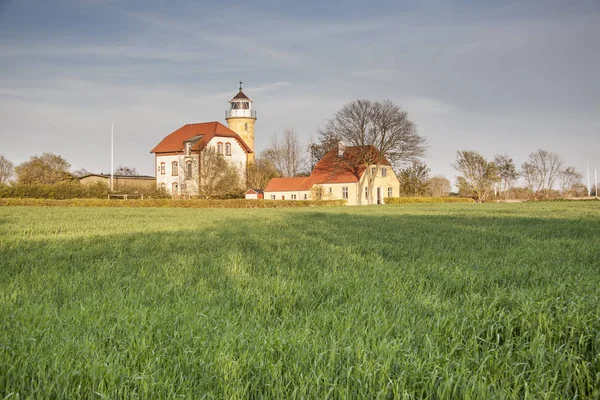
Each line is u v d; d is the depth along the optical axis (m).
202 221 21.14
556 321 4.15
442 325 4.05
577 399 2.92
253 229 16.00
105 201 48.62
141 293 5.45
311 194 70.62
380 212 31.84
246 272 7.15
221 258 8.48
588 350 3.62
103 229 16.34
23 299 5.19
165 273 6.98
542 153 90.19
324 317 4.32
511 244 10.87
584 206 41.12
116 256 9.05
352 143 72.00
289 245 10.92
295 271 7.13
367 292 5.43
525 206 43.38
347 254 9.09
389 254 9.02
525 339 3.83
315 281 6.32
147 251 9.89
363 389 2.86
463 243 11.04
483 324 4.05
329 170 77.94
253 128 86.75
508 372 3.12
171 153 78.94
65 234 14.08
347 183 74.50
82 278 6.52
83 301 5.06
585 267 7.32
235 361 3.16
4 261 8.06
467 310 4.50
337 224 18.47
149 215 27.64
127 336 3.76
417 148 69.06
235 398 2.71
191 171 74.94
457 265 7.41
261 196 80.12
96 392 2.76
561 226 16.55
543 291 5.28
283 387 2.85
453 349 3.39
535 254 8.82
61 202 47.59
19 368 3.10
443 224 18.14
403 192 84.62
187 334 3.80
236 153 81.00
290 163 99.25
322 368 3.12
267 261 8.36
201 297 5.27
